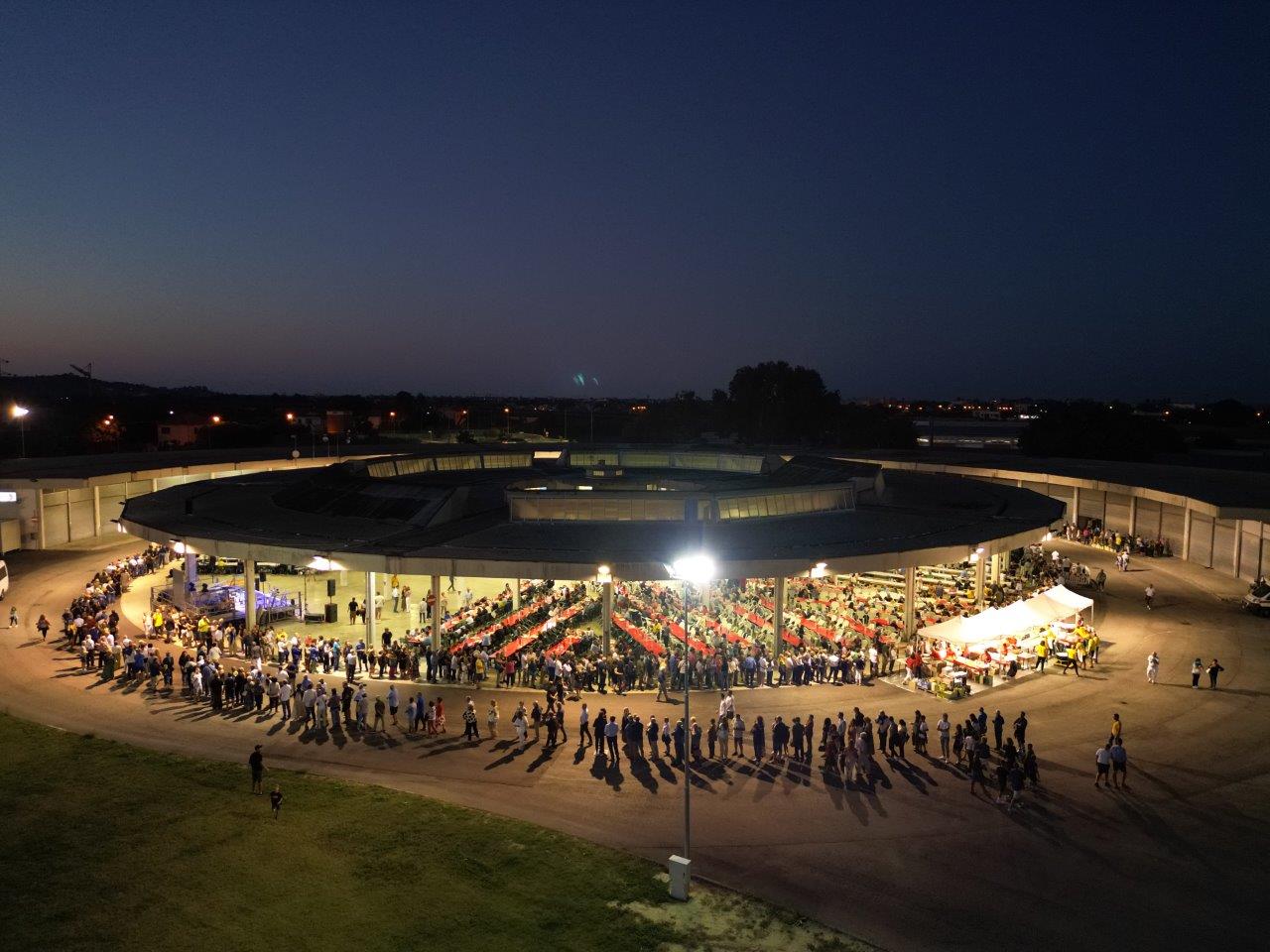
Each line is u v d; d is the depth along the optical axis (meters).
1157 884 23.11
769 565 40.34
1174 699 36.91
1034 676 40.00
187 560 51.16
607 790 28.59
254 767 28.36
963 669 40.03
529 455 77.75
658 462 79.06
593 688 38.25
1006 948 20.39
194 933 21.06
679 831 25.92
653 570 39.47
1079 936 20.83
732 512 48.19
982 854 24.61
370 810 27.22
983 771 29.91
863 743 30.20
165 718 34.81
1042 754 31.36
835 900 22.36
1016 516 53.47
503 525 47.44
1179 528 69.44
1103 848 24.91
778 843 25.25
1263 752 31.47
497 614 51.44
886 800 27.88
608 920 21.48
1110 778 29.27
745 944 20.53
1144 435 118.38
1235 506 56.38
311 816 26.80
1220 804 27.50
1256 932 21.02
